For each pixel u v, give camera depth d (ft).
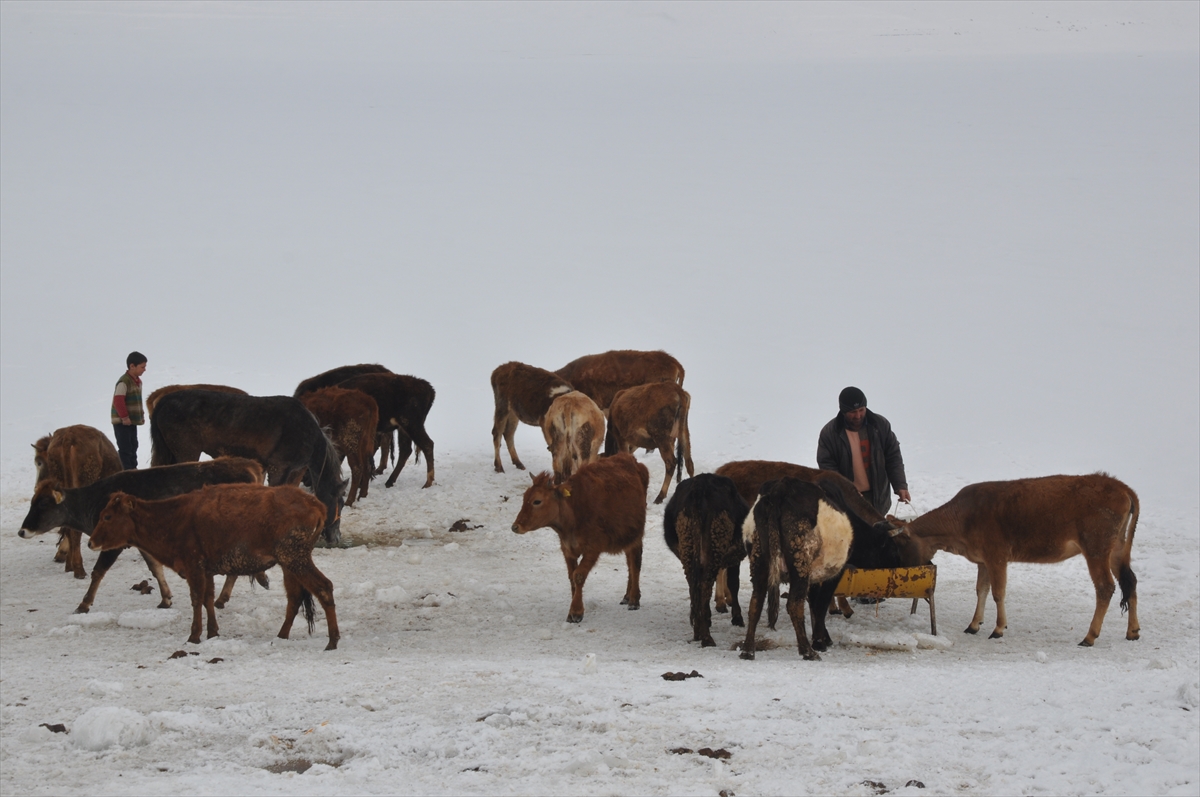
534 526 36.58
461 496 58.39
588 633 36.04
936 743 21.24
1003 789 18.80
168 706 25.26
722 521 33.91
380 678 27.84
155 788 19.27
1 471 64.44
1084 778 19.08
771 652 33.12
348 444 56.24
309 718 24.03
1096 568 34.71
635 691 25.53
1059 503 34.76
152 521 34.04
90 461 45.01
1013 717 22.90
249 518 33.65
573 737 22.06
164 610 37.60
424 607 39.70
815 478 38.42
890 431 40.60
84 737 22.31
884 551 35.47
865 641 33.88
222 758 21.52
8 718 24.59
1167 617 38.42
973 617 36.91
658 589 42.83
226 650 32.96
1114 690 25.41
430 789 19.20
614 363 63.82
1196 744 20.58
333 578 43.60
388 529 52.75
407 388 59.47
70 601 40.27
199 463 40.34
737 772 19.93
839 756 20.29
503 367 61.98
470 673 28.32
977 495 35.94
